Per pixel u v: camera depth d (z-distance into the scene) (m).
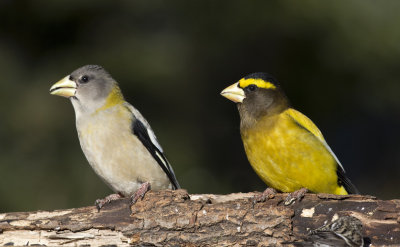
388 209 7.87
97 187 14.45
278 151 9.38
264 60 16.61
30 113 14.73
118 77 15.31
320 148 9.37
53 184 14.38
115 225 8.16
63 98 14.90
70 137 14.75
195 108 16.38
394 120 19.19
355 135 19.39
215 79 16.78
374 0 15.23
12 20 15.66
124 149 9.41
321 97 16.19
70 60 15.49
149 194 8.29
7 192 14.08
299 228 8.04
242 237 8.06
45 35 15.79
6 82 14.88
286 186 9.65
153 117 15.66
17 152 14.52
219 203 8.20
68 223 8.18
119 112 9.54
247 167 16.77
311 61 16.05
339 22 15.23
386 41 15.17
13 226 8.16
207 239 8.09
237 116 16.95
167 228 8.13
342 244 7.58
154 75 15.50
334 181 9.48
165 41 16.08
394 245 7.75
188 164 15.55
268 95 9.70
